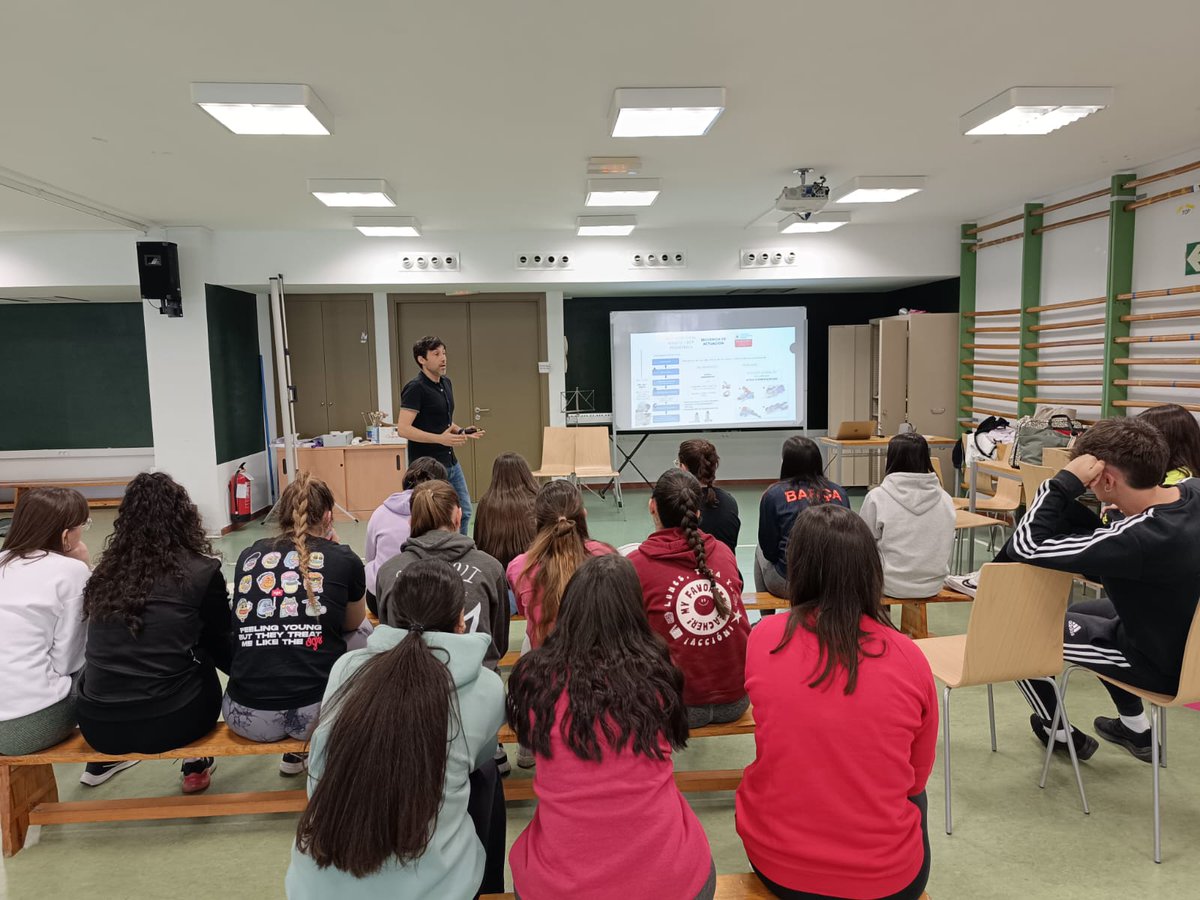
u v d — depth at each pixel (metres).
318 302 7.71
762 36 2.80
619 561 1.52
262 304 7.68
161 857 2.24
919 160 4.65
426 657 1.34
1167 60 3.10
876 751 1.38
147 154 4.12
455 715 1.39
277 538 2.32
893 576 3.01
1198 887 2.01
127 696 2.10
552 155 4.32
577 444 7.28
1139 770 2.58
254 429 7.51
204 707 2.24
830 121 3.83
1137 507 2.12
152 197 5.16
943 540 3.02
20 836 2.27
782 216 6.36
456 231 6.75
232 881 2.13
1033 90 3.37
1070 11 2.65
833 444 6.98
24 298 7.62
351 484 7.25
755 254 6.98
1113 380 5.16
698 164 4.63
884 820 1.39
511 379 8.02
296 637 2.19
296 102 3.18
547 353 8.00
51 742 2.21
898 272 7.07
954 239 7.04
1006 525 4.78
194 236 6.39
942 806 2.40
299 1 2.45
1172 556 1.99
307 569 2.21
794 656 1.45
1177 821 2.29
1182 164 4.57
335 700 1.36
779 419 8.34
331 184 4.75
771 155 4.47
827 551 1.46
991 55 3.02
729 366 8.26
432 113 3.57
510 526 2.93
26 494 2.28
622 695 1.35
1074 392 5.67
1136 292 5.01
